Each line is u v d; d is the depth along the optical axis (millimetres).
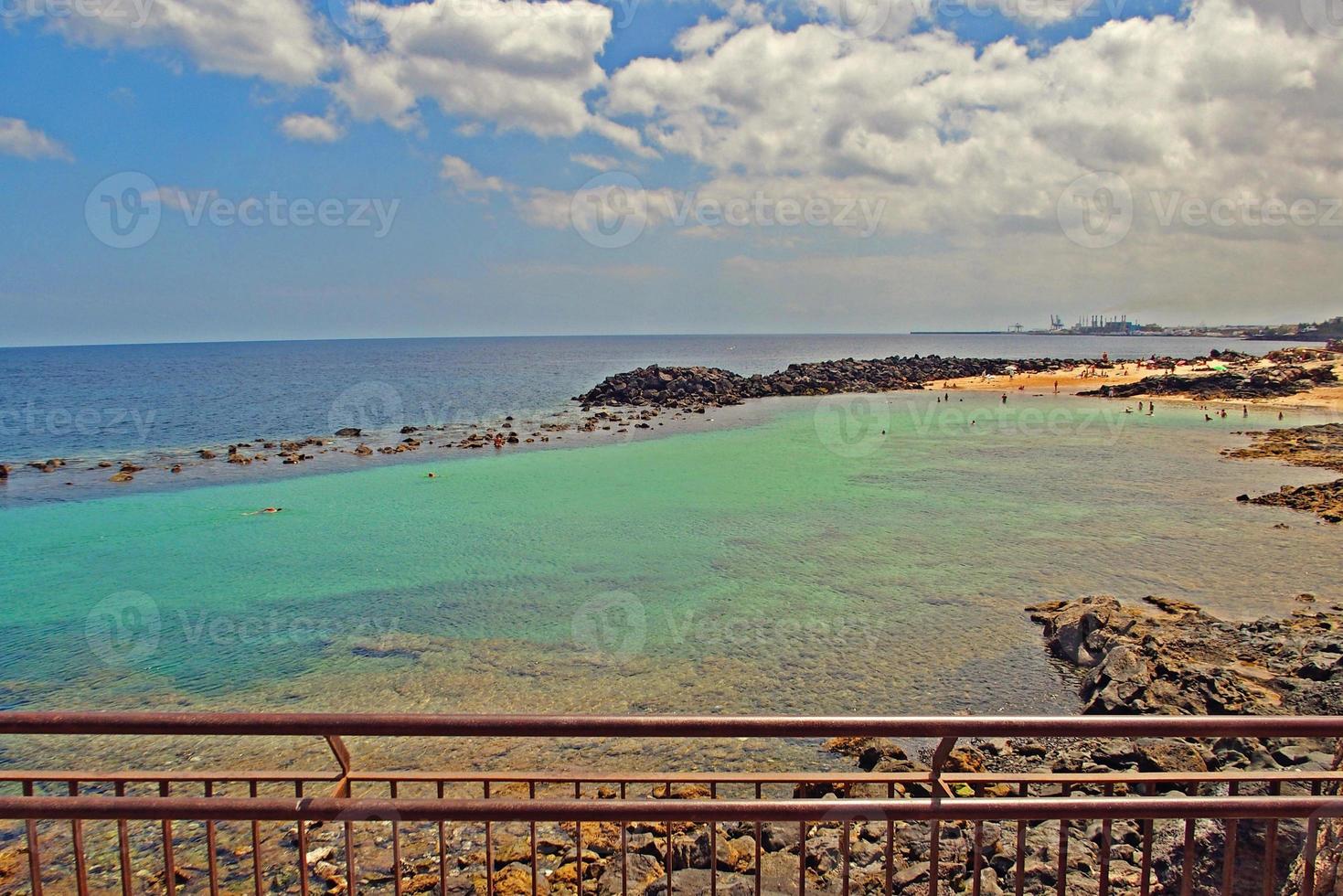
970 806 3297
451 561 17984
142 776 3752
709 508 23484
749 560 17859
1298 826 5141
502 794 8242
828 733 3066
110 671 12031
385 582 16438
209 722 3041
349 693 11180
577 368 117750
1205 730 3074
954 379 75125
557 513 23031
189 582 16594
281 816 3281
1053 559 17531
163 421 48219
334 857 6949
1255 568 16500
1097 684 10578
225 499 25453
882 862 6406
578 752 9375
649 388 60531
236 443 38875
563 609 14617
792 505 23906
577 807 3262
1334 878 4258
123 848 3463
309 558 18438
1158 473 28781
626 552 18625
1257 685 10336
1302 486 24391
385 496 25891
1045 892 5898
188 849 7234
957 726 3088
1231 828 3512
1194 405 51625
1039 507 23094
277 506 24406
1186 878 3404
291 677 11758
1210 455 32594
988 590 15406
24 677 11859
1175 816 3332
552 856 6691
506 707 10695
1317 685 9852
